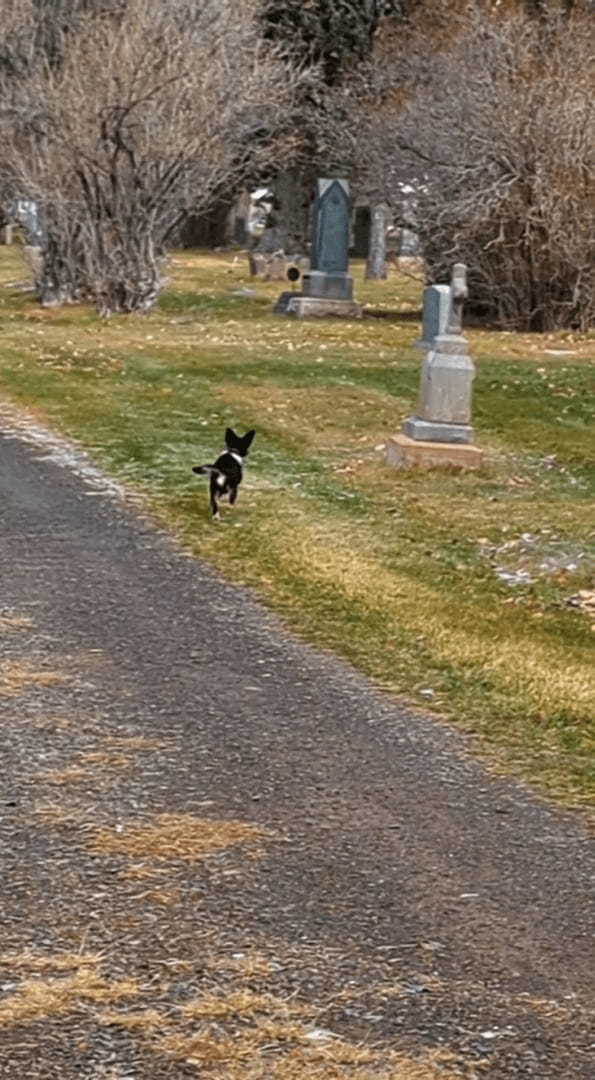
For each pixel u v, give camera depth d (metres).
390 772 9.97
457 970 7.23
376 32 55.66
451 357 21.08
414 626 13.66
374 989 7.00
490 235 36.94
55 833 8.62
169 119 38.00
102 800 9.17
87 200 38.09
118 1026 6.59
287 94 48.25
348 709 11.27
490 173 36.69
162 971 7.07
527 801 9.57
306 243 67.00
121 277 38.19
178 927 7.52
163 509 18.05
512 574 16.02
